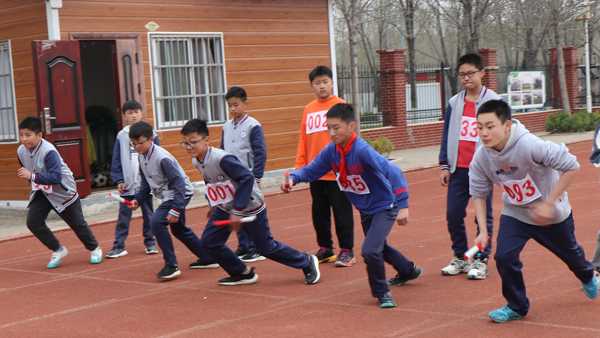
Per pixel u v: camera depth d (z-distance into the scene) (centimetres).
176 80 1454
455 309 598
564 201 547
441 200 1266
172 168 753
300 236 998
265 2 1579
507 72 2684
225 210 702
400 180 614
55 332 598
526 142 520
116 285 759
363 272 753
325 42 1692
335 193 773
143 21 1398
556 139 2412
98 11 1334
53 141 1239
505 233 549
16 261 932
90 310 663
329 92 803
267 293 688
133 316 634
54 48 1242
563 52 2903
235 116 845
